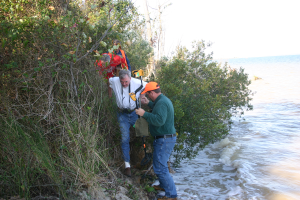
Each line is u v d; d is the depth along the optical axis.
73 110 3.11
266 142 6.43
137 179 3.94
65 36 3.05
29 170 2.55
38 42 2.90
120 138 3.82
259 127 7.89
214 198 3.70
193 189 4.04
